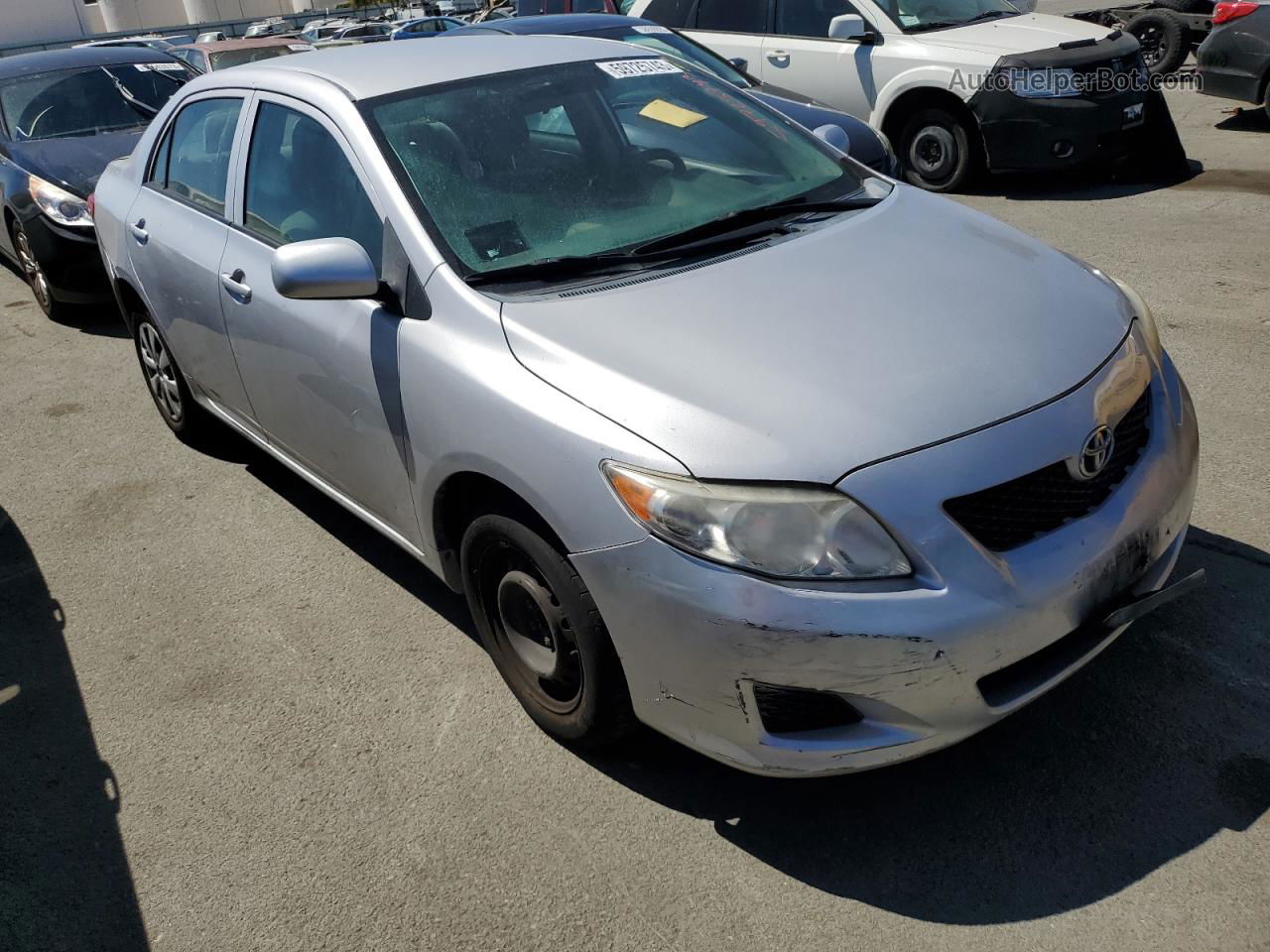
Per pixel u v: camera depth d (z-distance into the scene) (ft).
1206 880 7.53
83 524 14.34
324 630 11.53
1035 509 7.57
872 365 7.84
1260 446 13.01
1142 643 9.87
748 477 7.21
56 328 22.75
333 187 10.55
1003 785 8.54
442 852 8.48
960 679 7.24
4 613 12.44
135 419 17.63
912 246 9.68
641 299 8.76
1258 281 18.42
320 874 8.40
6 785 9.70
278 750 9.80
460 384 8.72
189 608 12.17
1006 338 8.25
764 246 9.69
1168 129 25.53
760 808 8.59
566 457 7.84
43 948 8.01
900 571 7.14
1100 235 21.91
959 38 26.27
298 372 11.00
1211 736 8.77
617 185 10.46
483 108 10.68
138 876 8.57
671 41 24.25
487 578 9.47
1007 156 25.35
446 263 9.30
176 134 14.14
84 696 10.82
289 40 41.70
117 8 175.94
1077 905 7.45
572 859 8.29
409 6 123.75
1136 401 8.46
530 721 9.84
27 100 24.23
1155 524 8.15
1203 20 36.58
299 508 14.30
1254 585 10.48
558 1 33.60
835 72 27.71
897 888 7.75
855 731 7.41
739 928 7.55
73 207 21.34
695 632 7.33
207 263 12.41
